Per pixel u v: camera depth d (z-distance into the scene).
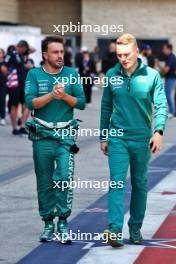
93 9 58.41
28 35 40.84
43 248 10.90
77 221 12.59
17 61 25.45
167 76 34.31
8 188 15.70
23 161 19.92
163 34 58.75
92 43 57.91
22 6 59.47
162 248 10.90
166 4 58.47
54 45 10.88
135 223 11.10
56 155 11.01
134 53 10.73
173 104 38.12
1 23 46.66
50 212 11.23
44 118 10.97
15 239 11.44
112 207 10.69
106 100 10.97
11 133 26.78
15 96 25.58
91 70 38.38
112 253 10.61
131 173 10.99
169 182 16.62
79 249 10.84
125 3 58.50
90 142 24.11
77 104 10.97
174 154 21.38
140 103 10.74
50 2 59.47
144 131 10.79
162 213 13.27
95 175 17.44
